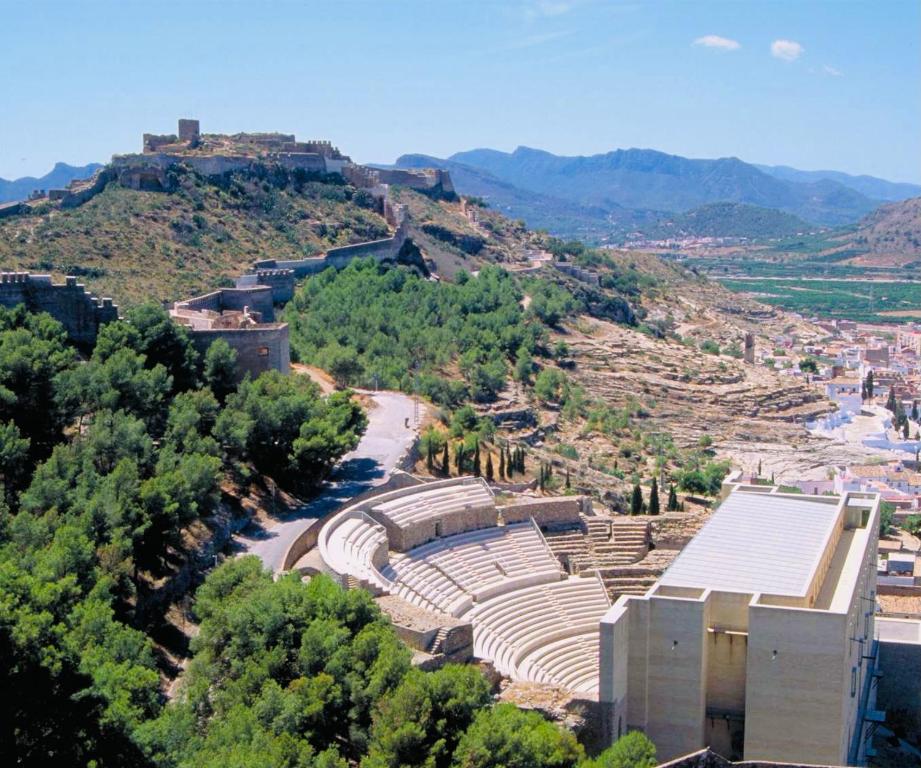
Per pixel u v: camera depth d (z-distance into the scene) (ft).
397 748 257.75
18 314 425.69
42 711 228.84
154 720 250.98
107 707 235.20
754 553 343.87
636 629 306.14
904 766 351.05
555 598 425.69
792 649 294.05
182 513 354.95
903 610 477.77
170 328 458.50
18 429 357.82
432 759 254.27
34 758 228.02
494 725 260.01
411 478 476.13
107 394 394.11
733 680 309.01
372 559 390.63
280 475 445.37
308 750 250.37
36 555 289.12
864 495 420.77
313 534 400.26
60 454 351.25
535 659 379.96
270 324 552.41
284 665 286.05
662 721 306.96
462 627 329.52
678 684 304.71
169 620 331.57
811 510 392.06
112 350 433.89
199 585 344.49
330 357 652.48
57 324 429.38
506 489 539.70
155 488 346.54
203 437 418.92
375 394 642.63
